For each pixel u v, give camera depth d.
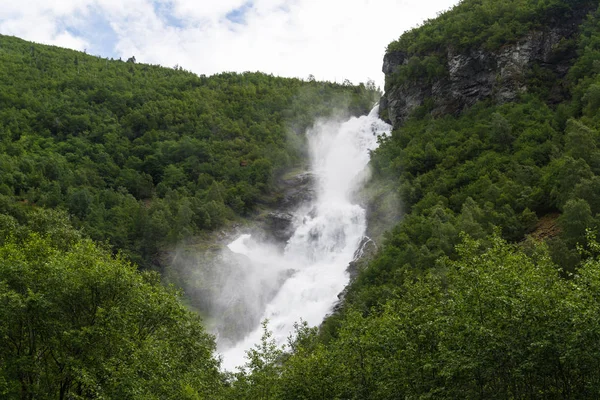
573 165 67.56
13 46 190.62
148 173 130.25
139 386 35.91
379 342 36.59
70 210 100.69
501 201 73.50
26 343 40.03
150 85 170.12
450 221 74.88
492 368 32.22
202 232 104.31
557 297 33.16
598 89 83.81
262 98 171.38
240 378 41.34
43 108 140.50
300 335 46.12
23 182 106.88
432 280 41.34
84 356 38.03
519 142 88.25
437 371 34.50
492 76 110.31
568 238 57.59
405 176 98.69
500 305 32.41
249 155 134.12
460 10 137.00
